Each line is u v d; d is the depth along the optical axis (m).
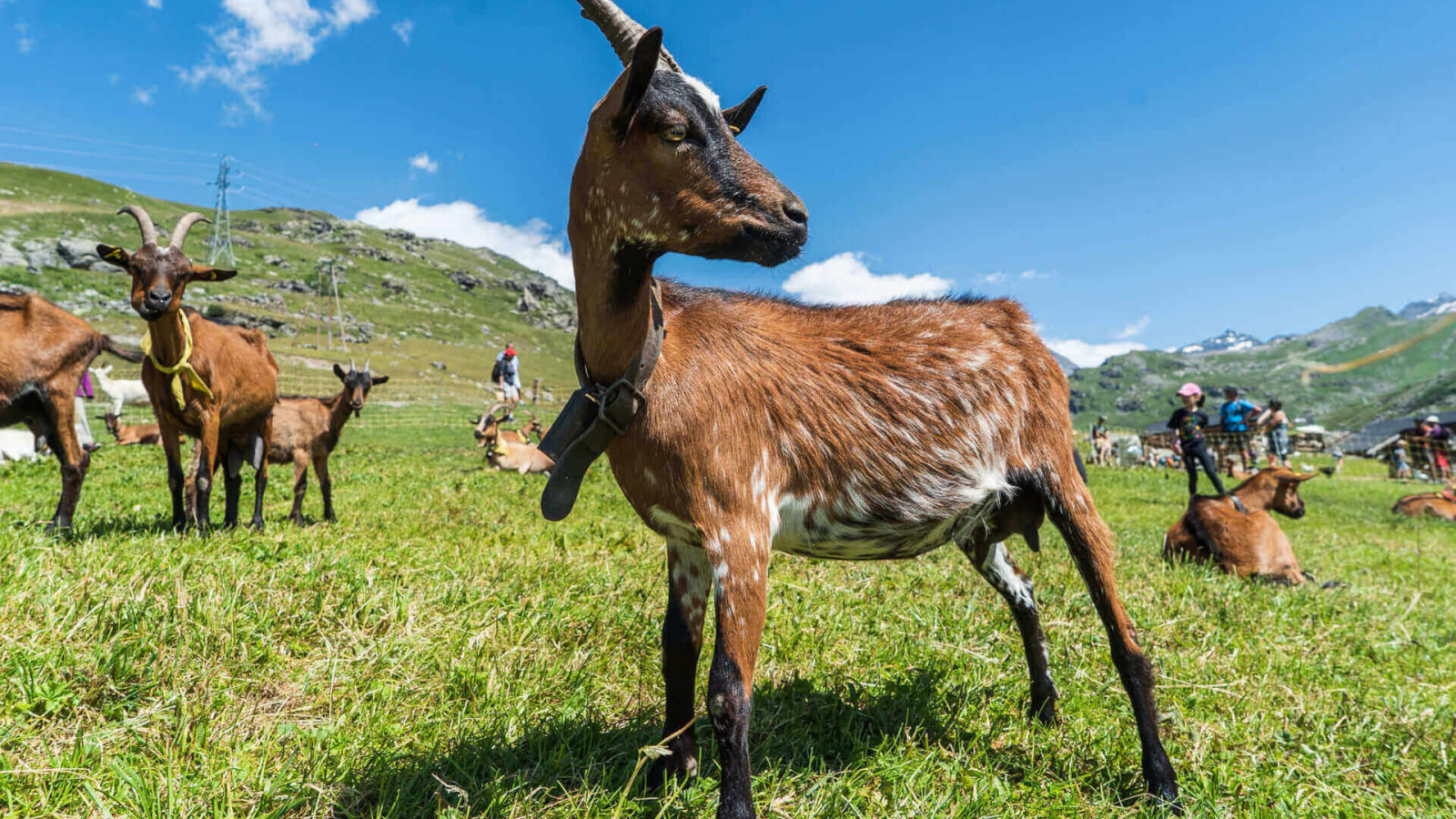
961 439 3.08
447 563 4.91
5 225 100.75
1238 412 16.06
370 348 97.06
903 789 2.74
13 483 10.04
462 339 123.25
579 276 2.52
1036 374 3.32
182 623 3.27
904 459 2.96
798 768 2.92
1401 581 7.69
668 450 2.54
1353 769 3.22
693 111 2.32
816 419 2.86
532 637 3.85
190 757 2.61
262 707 3.01
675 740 2.85
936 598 5.06
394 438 22.66
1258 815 2.79
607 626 4.08
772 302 3.26
